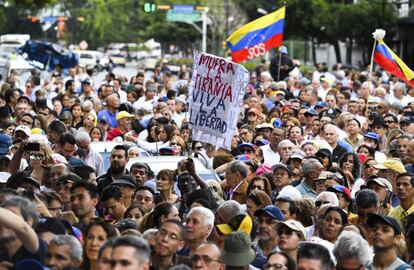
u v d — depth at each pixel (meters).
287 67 57.25
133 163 25.14
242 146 28.88
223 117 23.84
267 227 18.25
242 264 15.78
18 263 14.50
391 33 93.19
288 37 111.19
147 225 18.95
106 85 43.53
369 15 95.06
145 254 13.76
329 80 50.69
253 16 127.75
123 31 178.88
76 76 54.22
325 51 122.19
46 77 56.31
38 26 154.25
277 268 15.84
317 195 23.56
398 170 25.39
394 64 38.41
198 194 20.44
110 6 179.38
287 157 28.25
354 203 22.61
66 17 168.12
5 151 27.42
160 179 22.75
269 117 37.78
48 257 14.97
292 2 103.44
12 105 38.06
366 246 15.91
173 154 28.86
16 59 53.44
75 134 29.50
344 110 41.28
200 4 137.62
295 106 39.84
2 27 141.75
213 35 139.00
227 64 23.75
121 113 33.34
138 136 32.88
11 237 15.11
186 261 16.98
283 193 21.03
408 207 22.91
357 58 115.69
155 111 36.03
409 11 92.88
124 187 21.66
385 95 45.59
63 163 21.78
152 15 157.88
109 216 20.48
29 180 20.06
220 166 26.91
